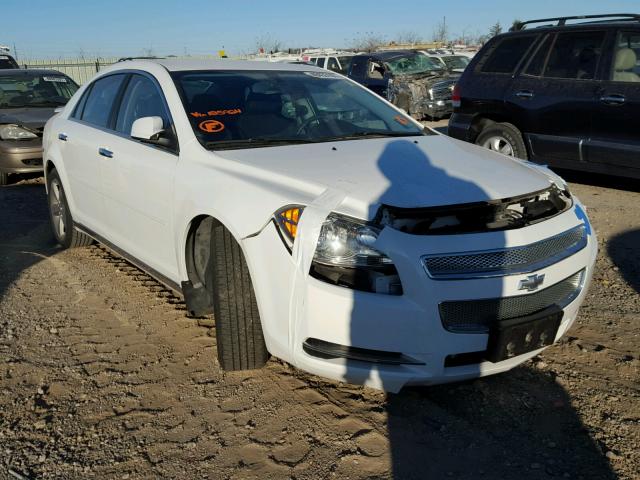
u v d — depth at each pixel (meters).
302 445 2.78
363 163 3.26
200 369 3.44
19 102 9.51
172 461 2.69
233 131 3.77
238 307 3.14
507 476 2.56
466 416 2.98
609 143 6.74
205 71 4.26
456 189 2.93
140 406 3.11
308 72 4.69
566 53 7.18
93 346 3.76
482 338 2.72
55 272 5.07
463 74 8.27
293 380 3.30
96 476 2.61
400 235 2.67
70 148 5.00
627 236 5.75
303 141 3.79
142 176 3.88
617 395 3.15
